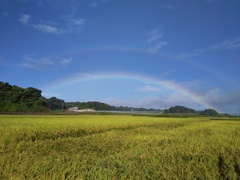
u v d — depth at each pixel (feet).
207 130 77.41
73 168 24.99
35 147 39.19
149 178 23.27
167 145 41.70
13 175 22.88
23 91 346.74
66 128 71.26
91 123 92.02
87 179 22.58
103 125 86.48
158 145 43.06
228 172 24.12
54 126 73.87
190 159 30.37
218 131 73.51
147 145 41.73
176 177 22.88
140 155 31.83
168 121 136.15
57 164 26.37
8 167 24.58
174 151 34.01
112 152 36.65
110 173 23.53
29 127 66.28
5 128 61.16
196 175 23.59
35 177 22.62
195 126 97.55
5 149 36.78
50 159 28.76
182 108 626.23
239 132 70.23
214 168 25.55
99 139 52.95
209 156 30.96
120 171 25.04
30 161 27.94
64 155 32.89
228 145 39.75
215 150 34.94
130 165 25.96
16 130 58.18
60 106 522.47
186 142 43.78
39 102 325.83
